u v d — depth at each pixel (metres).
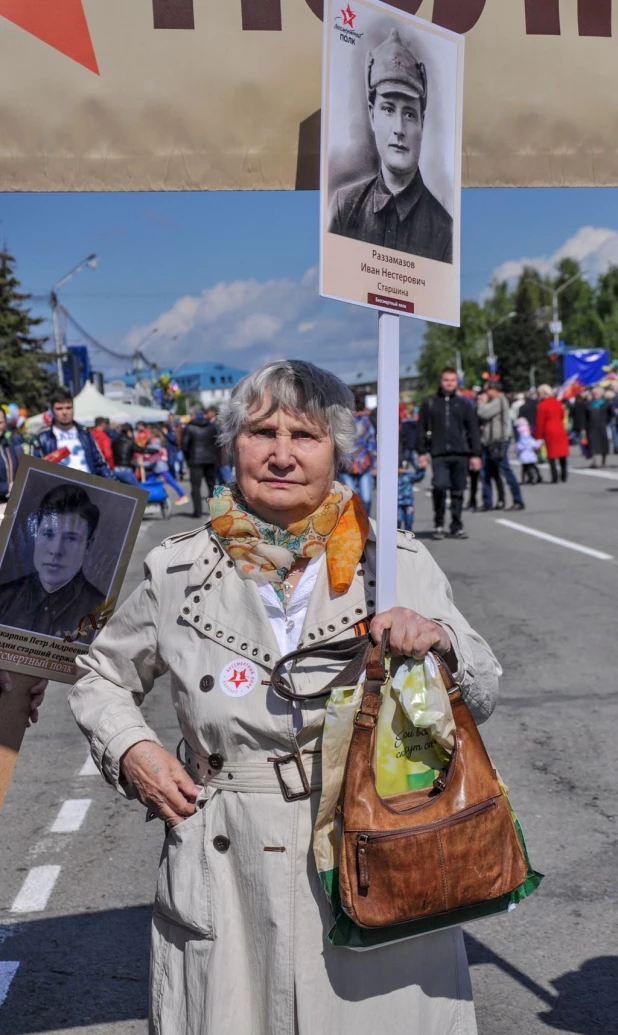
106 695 2.20
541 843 4.32
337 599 2.07
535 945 3.61
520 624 8.27
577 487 19.81
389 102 2.09
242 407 2.10
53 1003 3.30
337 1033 1.92
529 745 5.45
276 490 2.08
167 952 2.06
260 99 2.40
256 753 2.02
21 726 2.49
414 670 1.96
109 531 2.51
